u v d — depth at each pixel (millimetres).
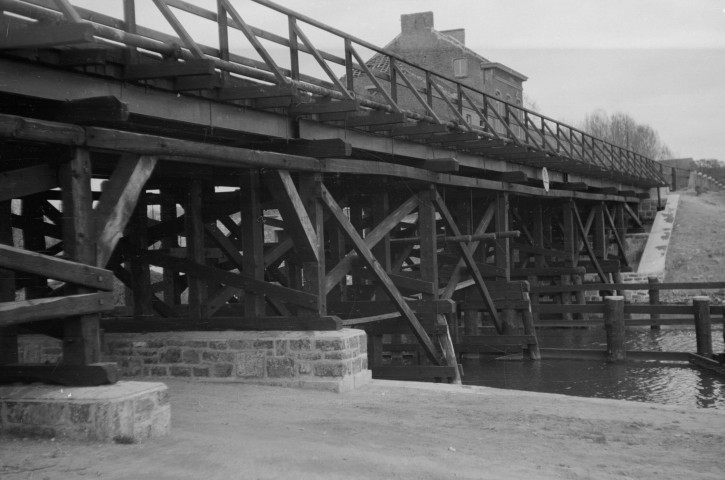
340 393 9891
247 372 10398
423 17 47094
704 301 18188
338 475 5602
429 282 14211
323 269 10992
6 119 6410
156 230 12289
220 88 9086
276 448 6359
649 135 68812
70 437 6570
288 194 10359
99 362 7055
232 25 9438
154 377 10828
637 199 34062
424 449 6676
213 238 12117
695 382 15672
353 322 12133
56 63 7238
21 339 12031
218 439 6754
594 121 69625
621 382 15836
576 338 23156
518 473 5902
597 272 26531
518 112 51031
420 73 42656
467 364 18391
